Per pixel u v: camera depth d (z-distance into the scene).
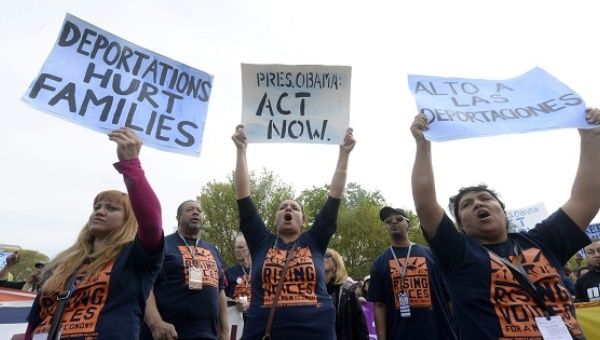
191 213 4.48
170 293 3.96
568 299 2.36
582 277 6.28
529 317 2.24
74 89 3.03
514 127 2.96
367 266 38.03
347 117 4.19
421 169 2.68
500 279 2.37
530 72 3.46
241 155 4.12
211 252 4.55
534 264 2.46
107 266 2.52
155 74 3.43
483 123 3.00
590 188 2.66
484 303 2.34
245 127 4.16
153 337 3.60
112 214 2.72
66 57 3.08
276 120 4.18
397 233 4.80
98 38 3.25
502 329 2.24
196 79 3.63
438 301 4.38
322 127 4.16
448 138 2.83
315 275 3.58
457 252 2.52
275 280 3.55
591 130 2.82
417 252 4.68
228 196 32.81
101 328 2.28
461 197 2.88
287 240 3.87
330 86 4.26
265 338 3.32
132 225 2.77
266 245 3.86
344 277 5.15
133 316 2.41
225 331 4.80
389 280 4.61
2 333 4.96
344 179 4.02
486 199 2.76
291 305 3.41
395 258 4.71
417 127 2.81
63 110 2.93
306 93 4.25
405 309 4.36
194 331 3.92
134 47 3.40
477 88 3.33
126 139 2.59
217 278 4.36
